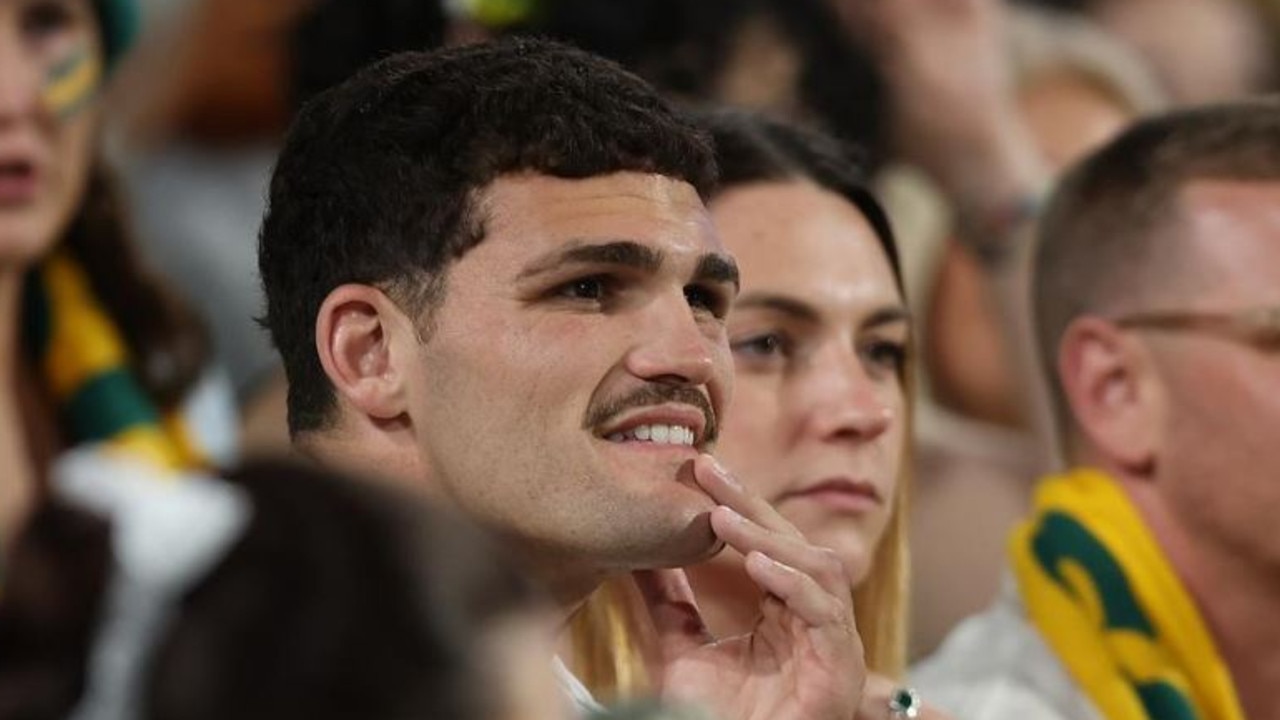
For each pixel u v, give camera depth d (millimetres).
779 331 9117
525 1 11945
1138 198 10227
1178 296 10055
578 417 7004
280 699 4203
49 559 4336
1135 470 10117
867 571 9266
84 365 11125
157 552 4324
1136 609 9859
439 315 7066
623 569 7176
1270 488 9859
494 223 7047
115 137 12797
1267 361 9914
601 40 11914
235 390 12688
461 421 7027
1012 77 15297
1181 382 10016
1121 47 17281
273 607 4262
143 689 4230
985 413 13891
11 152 10586
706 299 7363
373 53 12109
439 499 6953
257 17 13445
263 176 13336
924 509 12680
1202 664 9836
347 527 4375
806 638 7562
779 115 10195
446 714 4273
